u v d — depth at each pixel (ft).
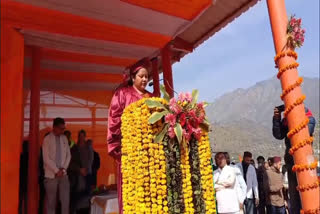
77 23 14.38
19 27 13.05
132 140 9.00
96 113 28.19
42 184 16.92
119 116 10.34
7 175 11.16
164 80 19.10
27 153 17.51
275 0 10.71
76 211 19.52
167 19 15.48
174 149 8.79
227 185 19.80
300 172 9.62
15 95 12.19
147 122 8.82
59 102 26.84
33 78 17.38
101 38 15.57
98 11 14.21
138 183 8.57
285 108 10.21
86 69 22.79
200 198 8.93
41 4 13.15
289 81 10.07
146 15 15.02
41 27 13.65
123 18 14.94
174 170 8.66
